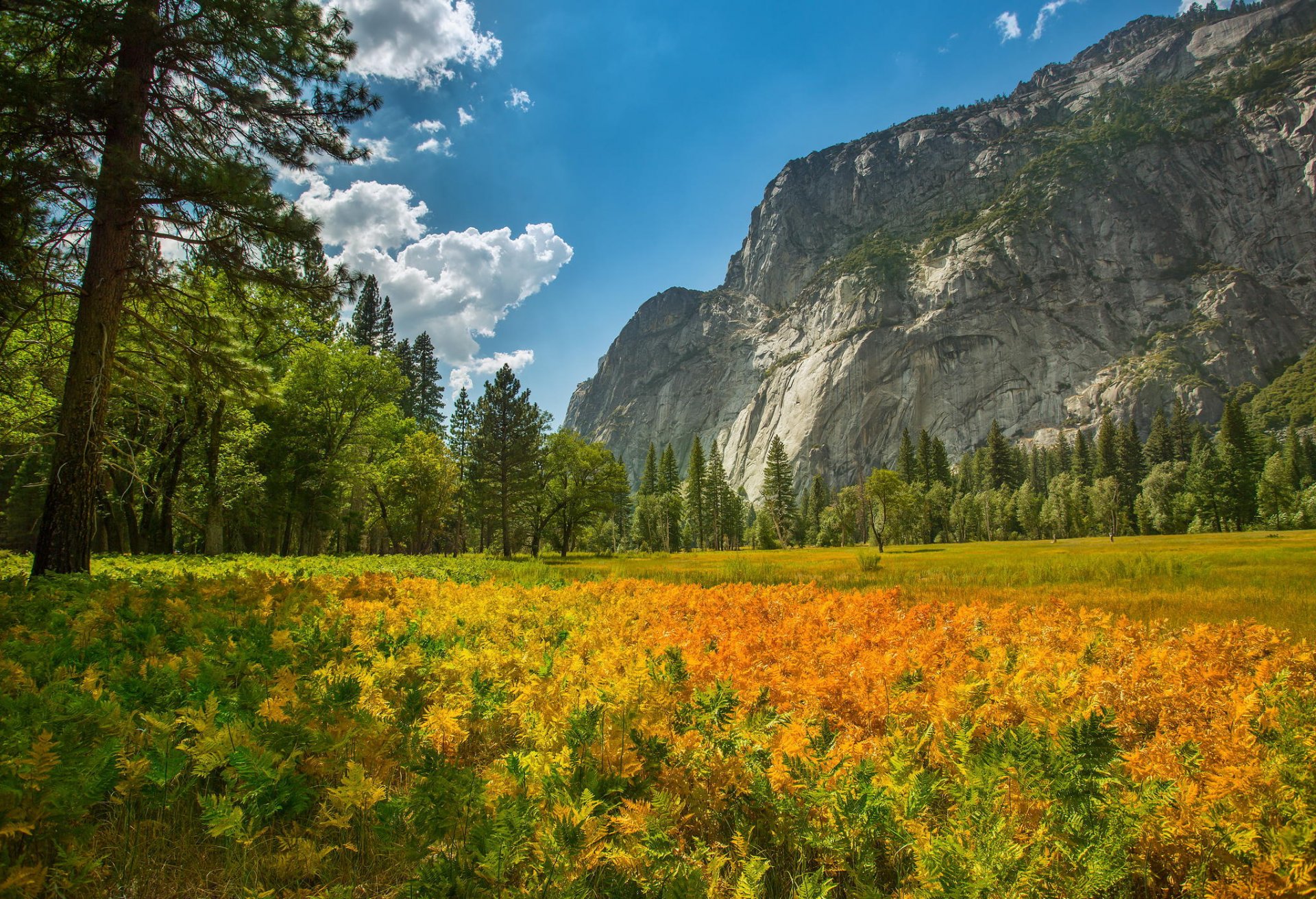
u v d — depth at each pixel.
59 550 8.71
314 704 2.86
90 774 2.27
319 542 39.62
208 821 2.17
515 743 3.37
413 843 2.10
